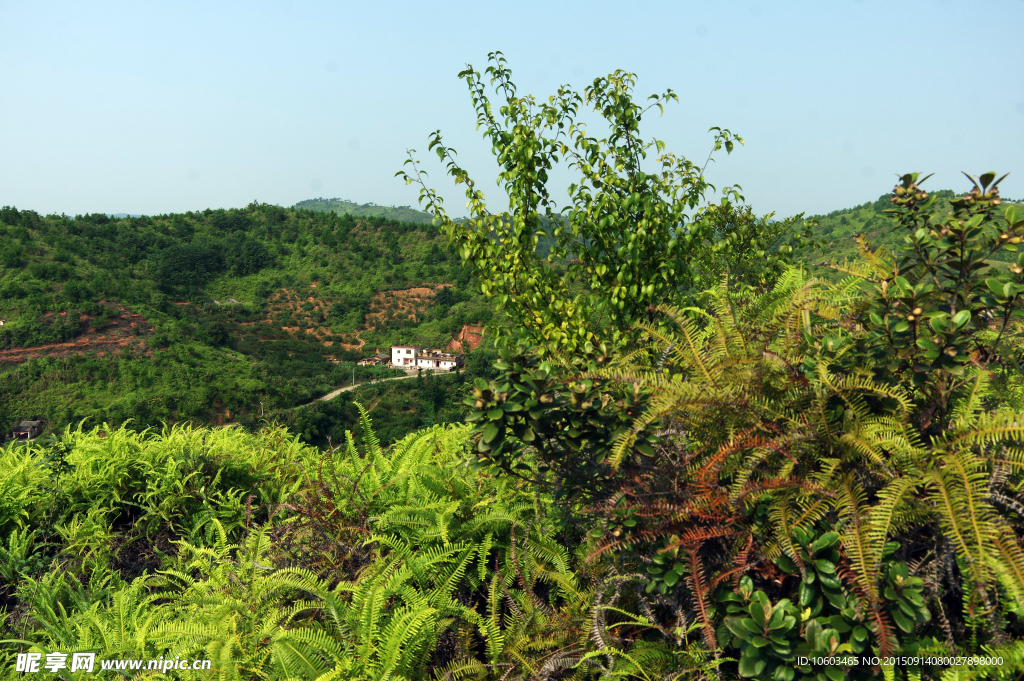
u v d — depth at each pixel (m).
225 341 105.62
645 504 1.88
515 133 4.09
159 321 102.00
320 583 2.30
